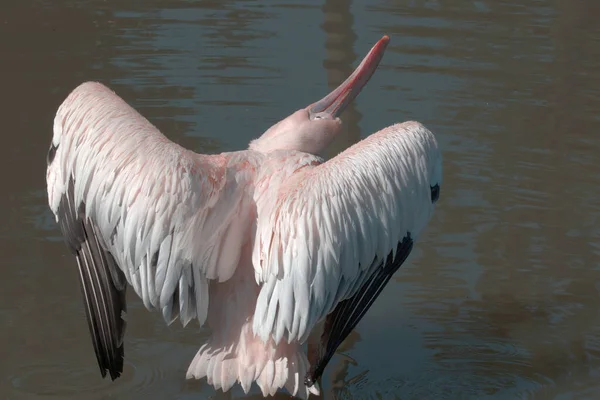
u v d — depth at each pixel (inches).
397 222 299.6
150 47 637.9
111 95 314.8
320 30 668.1
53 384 347.6
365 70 379.2
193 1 717.3
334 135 355.3
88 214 301.7
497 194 489.7
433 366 363.6
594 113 568.7
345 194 289.3
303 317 284.0
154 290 296.2
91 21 679.7
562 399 345.7
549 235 455.5
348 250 287.1
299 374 306.0
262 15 692.7
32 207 463.8
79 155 301.9
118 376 326.3
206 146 517.7
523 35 675.4
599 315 398.9
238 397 341.7
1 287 404.5
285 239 283.3
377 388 349.1
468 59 633.6
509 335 384.8
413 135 313.0
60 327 382.0
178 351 369.1
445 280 422.3
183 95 576.4
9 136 525.0
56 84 585.0
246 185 304.0
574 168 513.3
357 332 386.6
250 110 560.1
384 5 717.9
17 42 641.6
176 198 288.5
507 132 547.5
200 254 296.4
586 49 655.1
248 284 308.0
